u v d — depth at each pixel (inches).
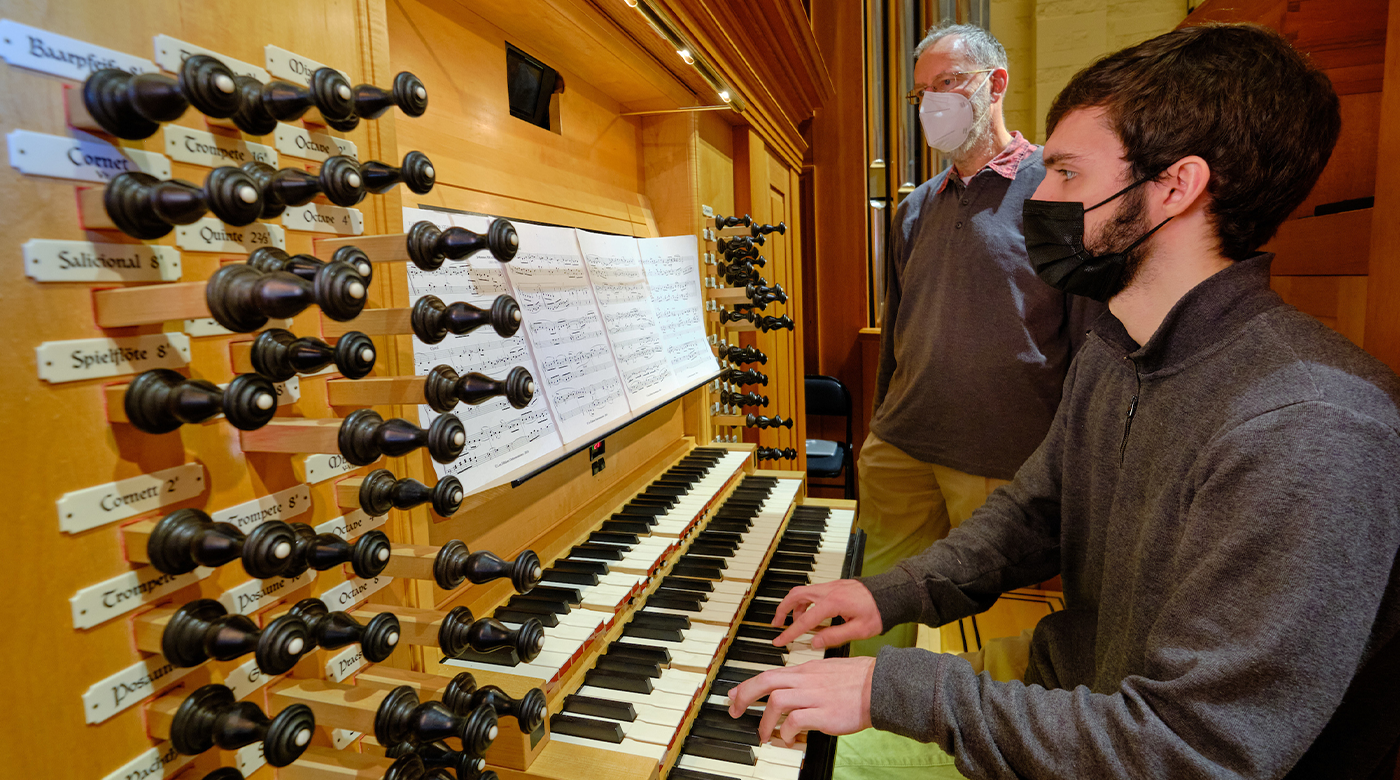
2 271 16.1
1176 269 35.2
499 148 45.0
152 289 17.6
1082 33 145.2
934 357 82.6
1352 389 28.0
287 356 19.2
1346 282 53.1
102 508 18.2
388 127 28.8
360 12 27.3
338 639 20.4
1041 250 38.4
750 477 72.6
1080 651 43.3
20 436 16.6
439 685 24.5
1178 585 29.8
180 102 16.9
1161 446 34.8
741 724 36.0
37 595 16.9
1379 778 33.3
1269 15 59.8
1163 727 27.4
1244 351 31.9
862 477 99.6
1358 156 59.4
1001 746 30.6
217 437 21.5
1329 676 25.4
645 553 46.5
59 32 17.0
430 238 24.2
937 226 84.7
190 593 20.7
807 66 98.4
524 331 40.8
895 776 49.6
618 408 47.8
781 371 107.9
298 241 24.7
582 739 32.3
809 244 150.5
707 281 72.8
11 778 16.5
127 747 18.9
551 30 45.7
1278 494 26.8
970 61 75.9
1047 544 48.4
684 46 52.2
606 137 60.3
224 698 19.8
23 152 16.3
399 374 30.1
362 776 22.3
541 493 46.0
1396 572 28.2
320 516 25.5
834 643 42.3
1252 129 31.7
